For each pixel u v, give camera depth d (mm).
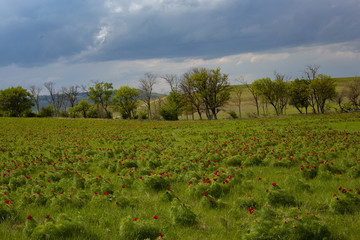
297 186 9859
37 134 42406
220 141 28281
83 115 107062
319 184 10461
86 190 11453
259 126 42062
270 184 10133
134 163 16828
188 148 23828
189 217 7008
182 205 7309
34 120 73688
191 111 81062
